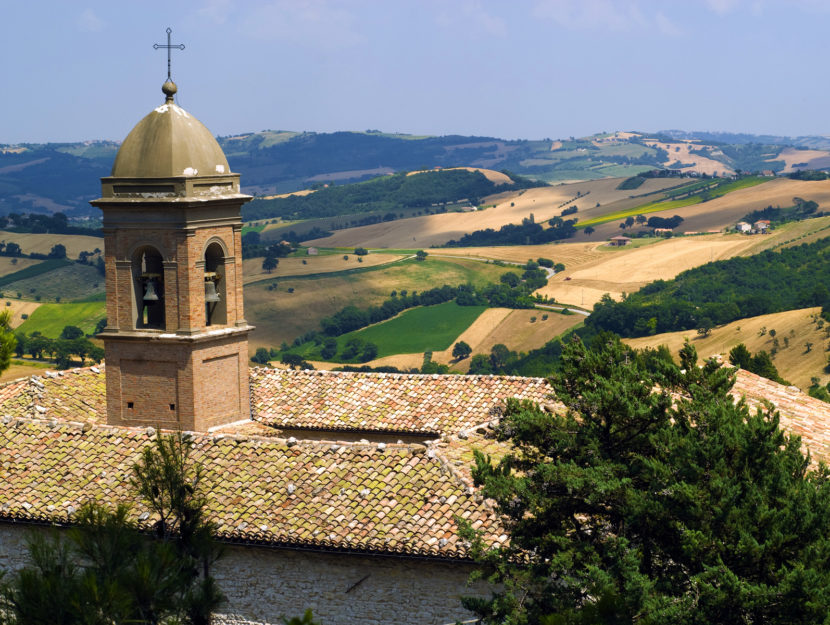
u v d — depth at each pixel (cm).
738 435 2448
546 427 2691
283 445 3225
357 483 3033
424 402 3797
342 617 2903
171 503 2544
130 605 2012
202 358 3722
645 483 2569
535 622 2445
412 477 3017
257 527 2936
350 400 3878
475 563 2758
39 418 3725
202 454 3234
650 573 2462
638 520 2452
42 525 3136
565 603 2378
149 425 3778
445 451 3139
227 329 3794
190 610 2164
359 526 2883
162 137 3672
